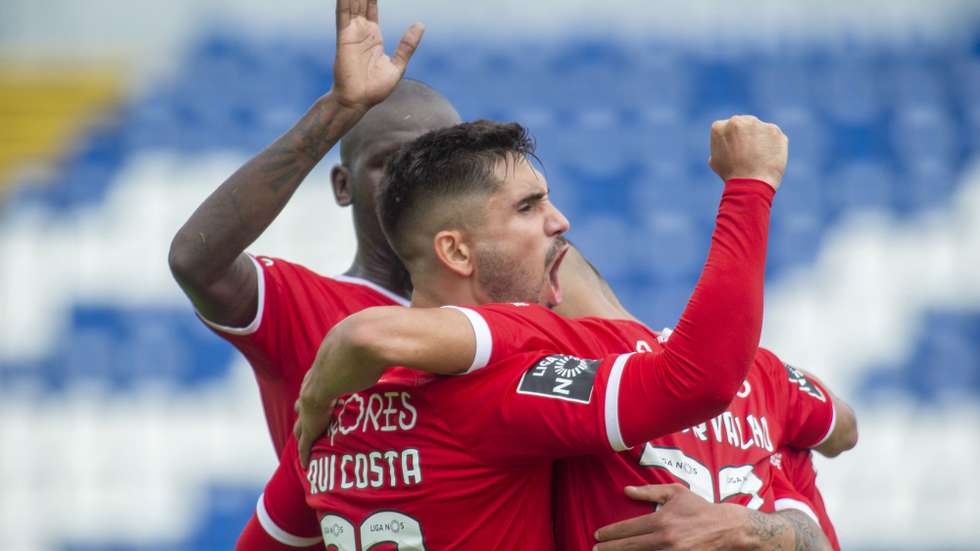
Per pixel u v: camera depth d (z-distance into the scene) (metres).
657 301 36.44
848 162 39.75
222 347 34.81
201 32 43.41
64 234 37.31
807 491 9.77
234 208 9.51
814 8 43.25
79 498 32.16
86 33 43.19
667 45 42.84
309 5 44.09
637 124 40.62
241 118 41.00
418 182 8.44
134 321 35.38
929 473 32.53
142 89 41.91
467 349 7.70
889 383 34.09
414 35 9.55
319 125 9.40
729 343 7.26
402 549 8.03
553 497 8.49
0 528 31.88
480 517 7.97
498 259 8.37
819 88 41.62
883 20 43.03
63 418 33.56
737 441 8.64
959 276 36.31
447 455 7.94
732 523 7.99
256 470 32.62
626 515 8.10
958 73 41.97
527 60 42.44
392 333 7.52
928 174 39.28
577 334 8.34
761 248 7.47
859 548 31.62
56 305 35.66
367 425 8.25
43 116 41.31
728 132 7.67
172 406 33.66
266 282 10.77
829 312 35.50
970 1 42.91
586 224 38.31
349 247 35.25
